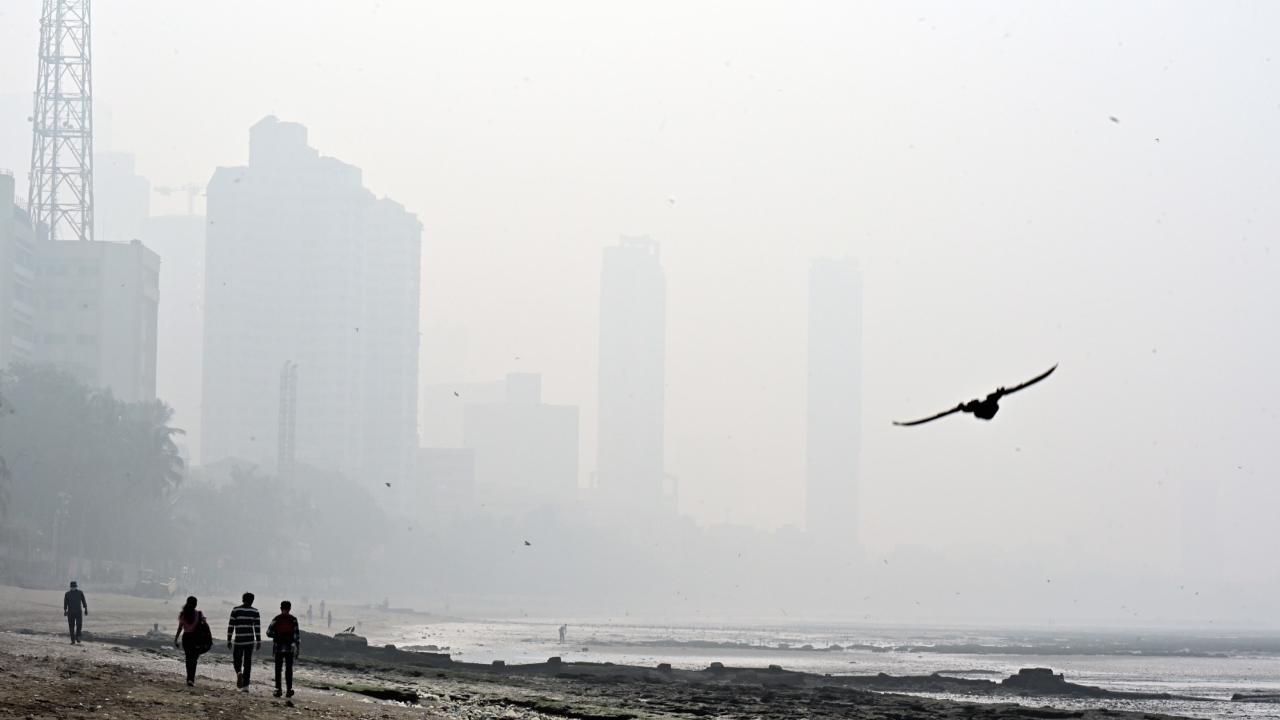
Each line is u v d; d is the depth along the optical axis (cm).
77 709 4106
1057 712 7500
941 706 7869
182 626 5134
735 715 6712
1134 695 10588
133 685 4916
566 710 6153
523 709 6141
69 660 5888
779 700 8069
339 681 6844
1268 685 13662
